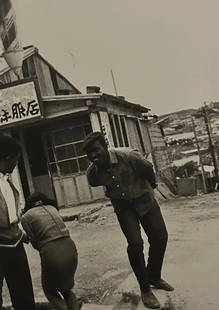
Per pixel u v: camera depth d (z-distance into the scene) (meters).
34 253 6.71
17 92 10.38
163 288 3.88
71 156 11.09
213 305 3.54
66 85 14.05
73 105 10.56
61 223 3.82
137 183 3.70
